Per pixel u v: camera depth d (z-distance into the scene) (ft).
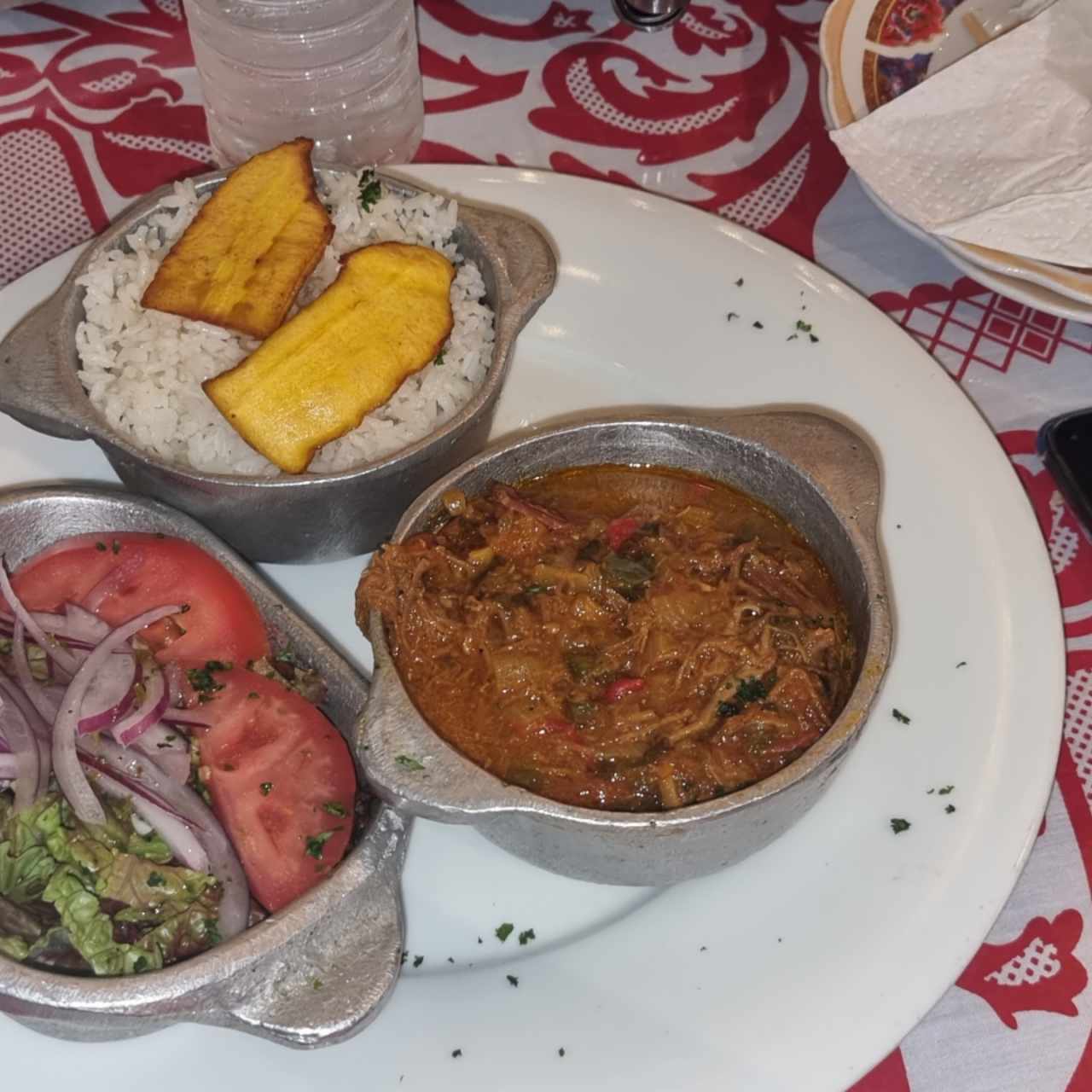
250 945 0.79
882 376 1.13
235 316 1.02
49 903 0.87
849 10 1.28
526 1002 0.86
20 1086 0.82
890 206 1.17
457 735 0.89
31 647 0.97
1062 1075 0.88
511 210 1.22
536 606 0.92
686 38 1.43
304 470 0.97
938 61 1.27
